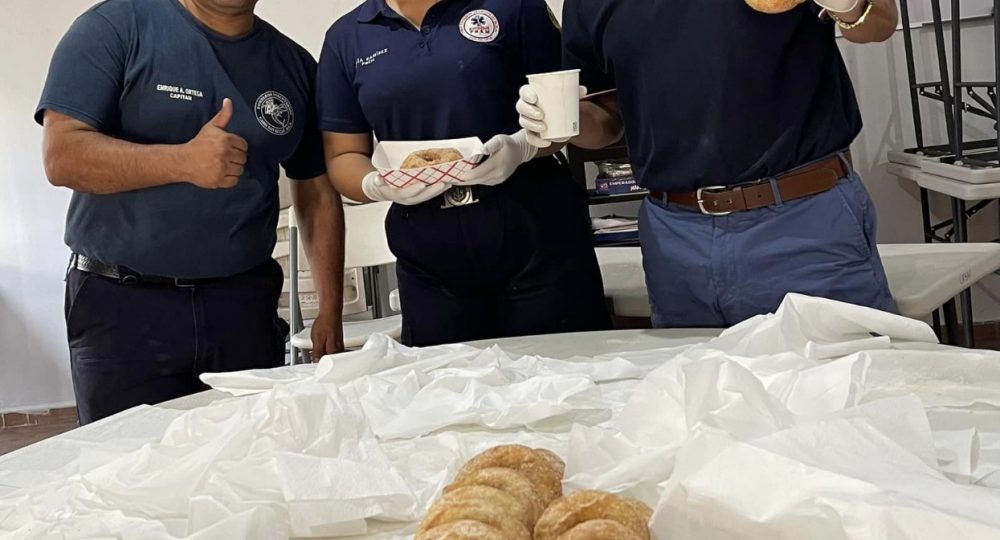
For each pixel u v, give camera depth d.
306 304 3.39
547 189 1.78
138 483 0.86
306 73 1.93
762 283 1.44
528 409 1.02
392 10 1.71
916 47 3.59
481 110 1.71
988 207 3.63
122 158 1.64
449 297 1.81
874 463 0.62
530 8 1.72
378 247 3.05
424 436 1.03
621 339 1.42
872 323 1.07
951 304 2.07
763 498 0.61
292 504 0.79
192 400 1.30
